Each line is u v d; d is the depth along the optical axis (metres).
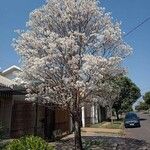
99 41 19.28
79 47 18.98
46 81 19.16
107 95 19.92
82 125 40.62
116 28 19.56
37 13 20.03
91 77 18.14
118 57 18.44
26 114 24.08
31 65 18.95
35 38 19.72
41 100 21.03
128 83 57.38
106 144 22.55
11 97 22.64
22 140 12.24
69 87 18.44
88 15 19.72
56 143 23.06
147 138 28.11
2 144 15.43
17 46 19.73
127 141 24.73
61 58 18.80
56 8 19.91
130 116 42.62
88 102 19.44
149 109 117.62
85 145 21.92
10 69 37.34
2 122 21.62
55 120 26.97
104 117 61.31
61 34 19.91
